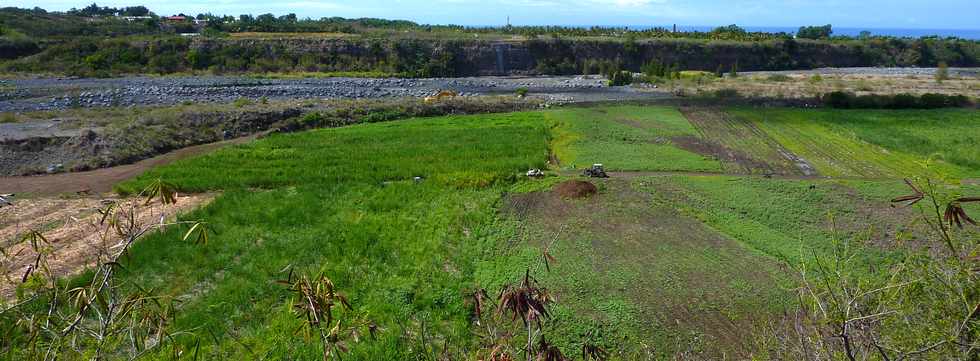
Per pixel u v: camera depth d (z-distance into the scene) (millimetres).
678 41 87875
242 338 15055
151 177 29312
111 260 5652
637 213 24344
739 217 23891
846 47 94750
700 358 14555
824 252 20000
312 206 25078
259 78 70812
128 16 119188
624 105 52250
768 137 39688
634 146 36438
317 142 37219
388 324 15828
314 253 20250
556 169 31922
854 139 38969
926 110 47844
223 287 17641
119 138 35719
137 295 5938
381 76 75312
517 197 26578
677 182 28391
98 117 43688
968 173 30922
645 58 85000
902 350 5785
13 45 72125
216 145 39062
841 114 46656
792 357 7520
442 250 20703
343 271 18828
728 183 28250
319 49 79188
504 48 83250
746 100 53375
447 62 79625
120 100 53656
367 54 79688
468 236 22203
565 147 36094
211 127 41312
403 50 81125
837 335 5723
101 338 5535
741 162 33500
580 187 26859
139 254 19422
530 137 38375
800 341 6730
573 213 24500
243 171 30422
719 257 19891
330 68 76875
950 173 30766
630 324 15906
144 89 59250
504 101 52562
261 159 33125
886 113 46812
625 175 30500
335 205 25500
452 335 15219
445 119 45844
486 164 31469
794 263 19094
